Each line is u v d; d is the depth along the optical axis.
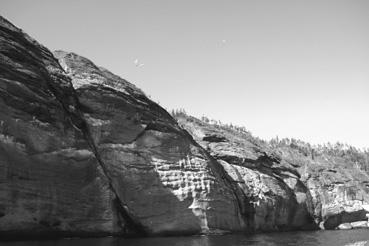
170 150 49.59
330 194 89.81
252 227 62.09
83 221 37.91
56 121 37.38
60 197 35.88
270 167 77.19
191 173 50.34
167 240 39.47
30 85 36.06
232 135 80.25
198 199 49.19
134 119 47.03
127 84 51.12
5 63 34.50
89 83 44.91
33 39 41.69
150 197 45.38
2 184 30.66
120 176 43.84
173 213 46.59
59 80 41.62
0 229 30.70
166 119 52.28
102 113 44.44
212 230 49.91
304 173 90.88
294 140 136.38
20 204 32.00
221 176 59.09
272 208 67.44
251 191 64.69
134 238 41.12
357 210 90.38
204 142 70.19
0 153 30.94
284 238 50.12
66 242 32.38
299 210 77.44
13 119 32.88
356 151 155.12
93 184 39.78
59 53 47.78
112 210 40.84
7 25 37.81
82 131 41.81
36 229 33.44
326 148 142.00
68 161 37.50
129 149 45.47
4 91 32.91
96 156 42.50
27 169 33.16
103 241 35.41
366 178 107.75
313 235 57.72
